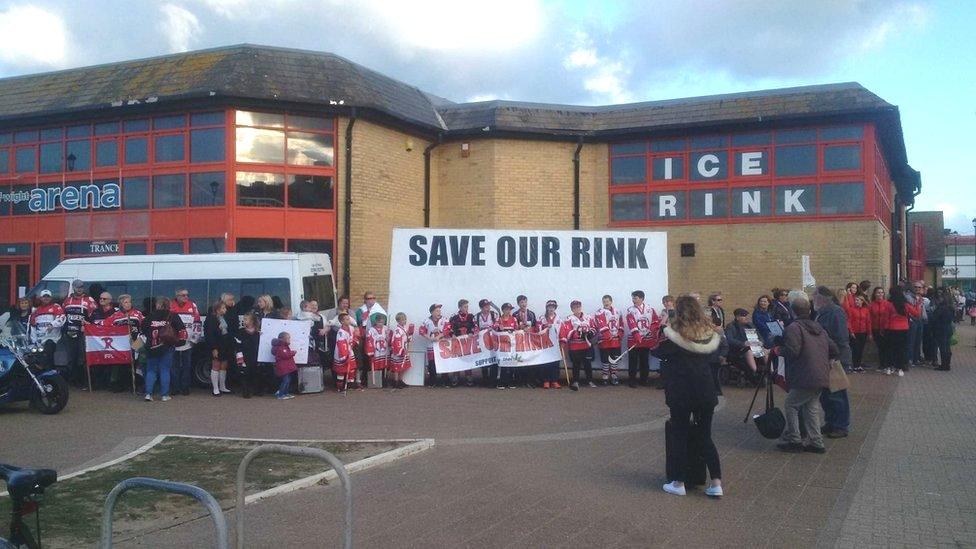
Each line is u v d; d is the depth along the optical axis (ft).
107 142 68.18
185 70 66.49
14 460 28.48
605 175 72.23
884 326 54.13
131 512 21.99
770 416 28.99
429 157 73.61
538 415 38.14
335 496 23.79
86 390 47.88
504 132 70.79
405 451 29.14
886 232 77.20
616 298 50.85
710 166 68.64
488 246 51.08
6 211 71.72
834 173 64.90
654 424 35.65
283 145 64.75
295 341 45.06
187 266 49.70
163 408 40.75
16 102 71.31
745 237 67.26
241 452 29.17
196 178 64.59
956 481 25.68
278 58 66.95
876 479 25.93
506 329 47.78
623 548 19.34
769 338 45.91
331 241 65.57
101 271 51.01
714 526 21.09
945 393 45.01
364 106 64.90
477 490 24.43
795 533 20.54
